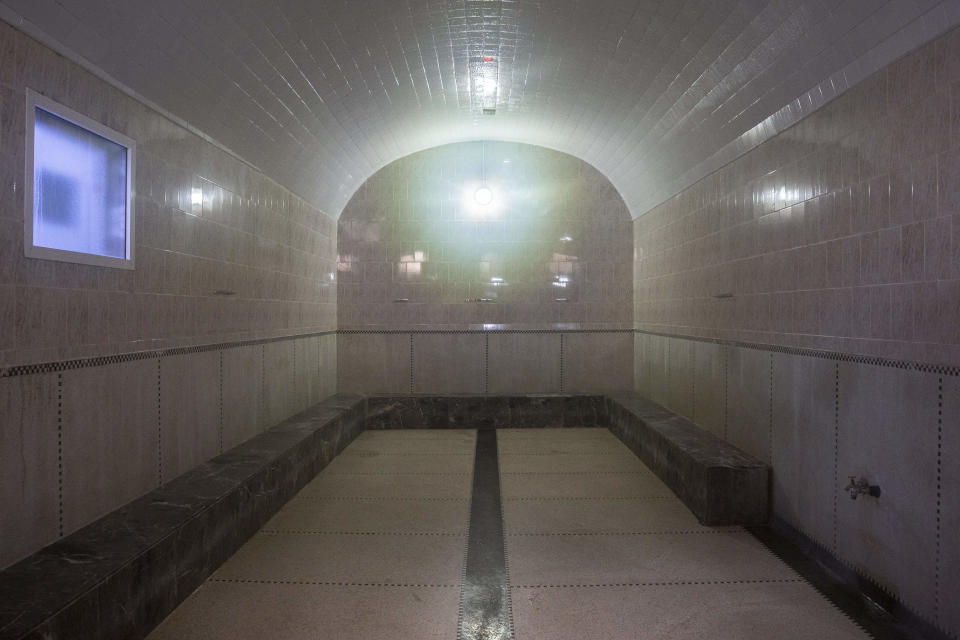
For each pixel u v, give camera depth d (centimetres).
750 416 544
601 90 642
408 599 373
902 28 333
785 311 480
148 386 425
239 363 579
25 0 297
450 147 933
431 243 937
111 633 296
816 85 420
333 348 916
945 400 308
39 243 326
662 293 806
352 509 541
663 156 713
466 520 513
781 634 332
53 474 332
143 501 407
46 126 331
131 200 401
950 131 306
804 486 450
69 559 311
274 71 498
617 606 365
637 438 729
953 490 303
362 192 934
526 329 939
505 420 899
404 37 532
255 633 332
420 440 820
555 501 563
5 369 298
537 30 527
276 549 449
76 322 351
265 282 646
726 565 424
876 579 365
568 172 938
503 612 357
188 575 373
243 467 493
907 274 337
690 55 496
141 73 395
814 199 435
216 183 532
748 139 536
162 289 443
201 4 378
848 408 394
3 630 243
